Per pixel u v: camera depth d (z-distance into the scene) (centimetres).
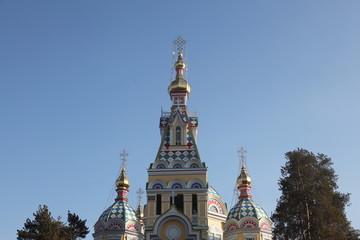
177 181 5991
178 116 6506
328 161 5025
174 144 6319
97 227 6153
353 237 4488
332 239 4356
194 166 6066
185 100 6888
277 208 4791
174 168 6059
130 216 6191
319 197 4559
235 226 5956
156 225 5550
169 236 5506
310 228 4512
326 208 4538
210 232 6225
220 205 6756
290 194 4675
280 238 4675
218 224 6531
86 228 7131
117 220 6047
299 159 4897
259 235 5831
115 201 6506
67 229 6372
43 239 5866
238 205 6216
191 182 5972
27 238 5912
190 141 6331
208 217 6406
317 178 4794
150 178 6031
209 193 6656
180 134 6412
